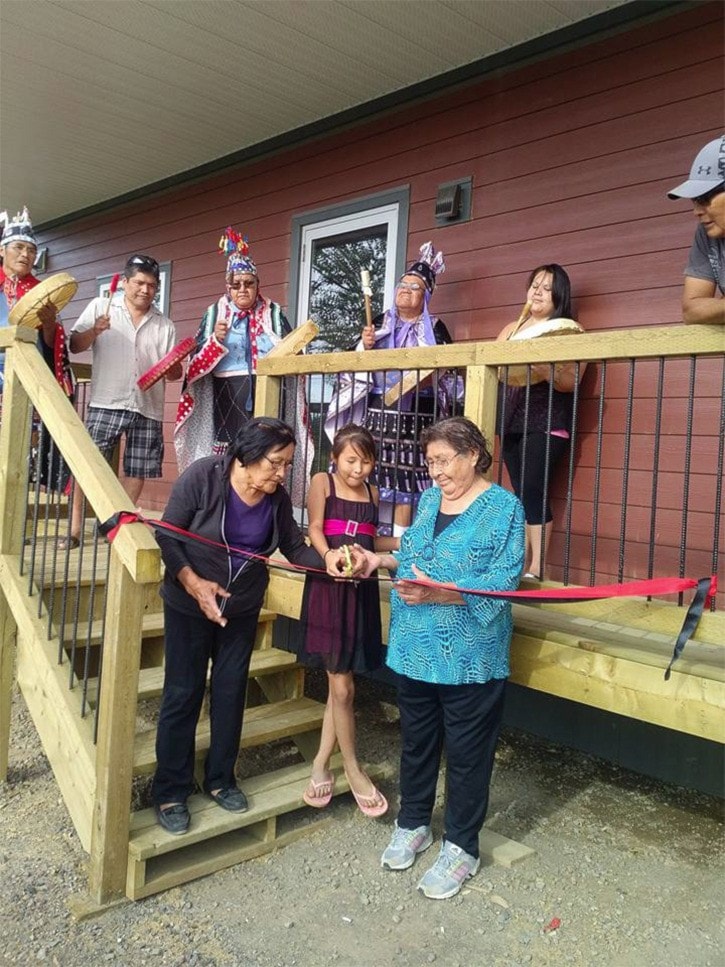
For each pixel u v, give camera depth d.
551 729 3.96
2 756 3.60
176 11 4.37
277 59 4.84
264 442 2.68
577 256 4.37
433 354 3.25
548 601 2.55
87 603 3.81
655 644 2.91
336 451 2.98
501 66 4.62
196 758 3.21
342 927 2.66
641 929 2.70
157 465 4.78
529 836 3.32
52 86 5.34
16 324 3.58
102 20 4.50
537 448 3.94
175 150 6.41
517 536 2.68
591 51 4.30
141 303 4.62
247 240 6.35
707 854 3.21
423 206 5.09
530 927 2.69
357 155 5.51
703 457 3.87
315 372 3.71
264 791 3.16
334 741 3.15
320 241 5.82
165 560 2.73
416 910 2.76
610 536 4.17
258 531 2.86
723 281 2.64
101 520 2.70
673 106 4.02
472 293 4.84
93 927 2.60
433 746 2.95
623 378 4.12
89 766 2.81
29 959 2.45
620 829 3.40
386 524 3.98
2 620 3.58
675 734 3.55
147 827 2.82
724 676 2.55
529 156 4.57
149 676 3.55
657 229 4.07
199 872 2.88
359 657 2.98
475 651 2.67
